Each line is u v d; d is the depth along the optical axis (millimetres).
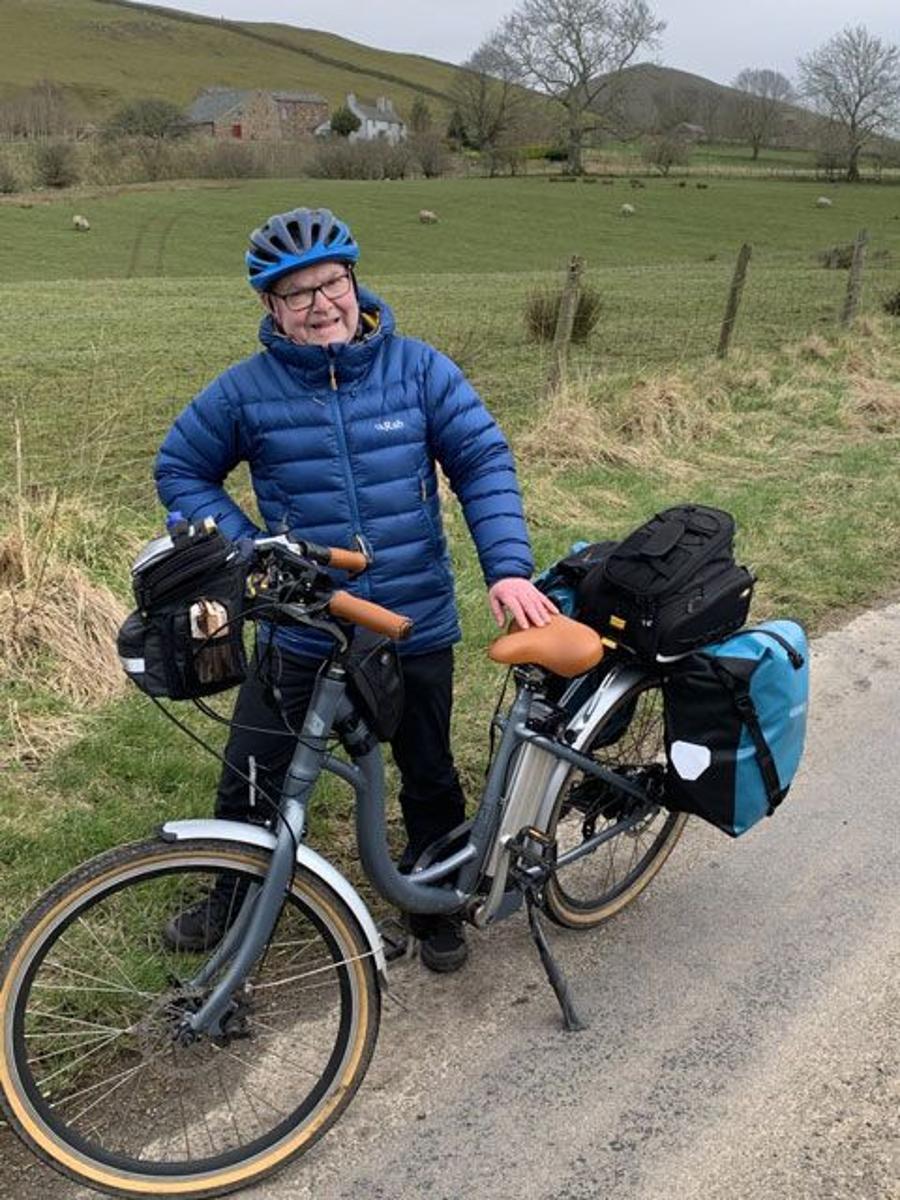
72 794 3801
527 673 2801
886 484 7660
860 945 3234
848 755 4328
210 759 4012
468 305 19125
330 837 3584
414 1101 2639
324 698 2350
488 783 2838
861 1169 2471
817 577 6047
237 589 2125
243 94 112875
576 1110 2621
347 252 2523
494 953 3156
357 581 2680
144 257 35688
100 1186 2312
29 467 7781
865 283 22859
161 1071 2678
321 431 2613
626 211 52438
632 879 3383
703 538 2936
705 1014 2938
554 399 8633
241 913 2377
